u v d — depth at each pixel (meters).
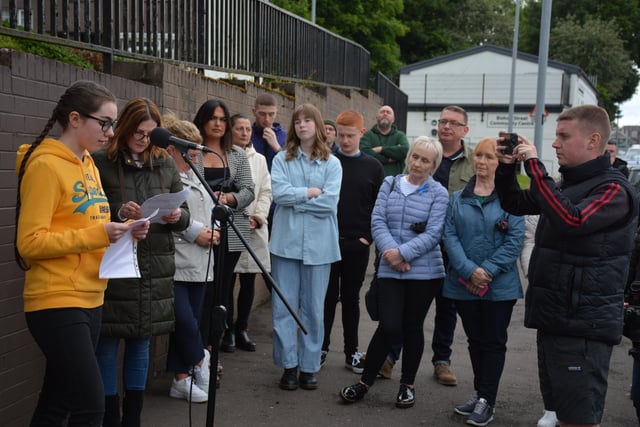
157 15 5.44
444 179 5.30
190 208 4.52
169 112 4.72
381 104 16.75
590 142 3.21
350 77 13.60
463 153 5.31
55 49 4.55
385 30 28.83
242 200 4.83
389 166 7.91
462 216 4.38
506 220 4.27
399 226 4.56
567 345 3.20
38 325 2.78
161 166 3.62
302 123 4.69
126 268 2.92
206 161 4.84
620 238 3.16
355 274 5.27
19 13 4.38
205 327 4.94
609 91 48.50
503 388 5.02
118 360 4.40
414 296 4.50
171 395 4.54
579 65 48.44
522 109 35.50
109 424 3.50
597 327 3.15
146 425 4.09
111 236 2.78
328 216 4.79
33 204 2.73
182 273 4.34
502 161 3.45
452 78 36.47
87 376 2.78
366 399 4.70
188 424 4.12
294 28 9.62
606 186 3.15
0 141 3.31
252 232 5.52
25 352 3.57
